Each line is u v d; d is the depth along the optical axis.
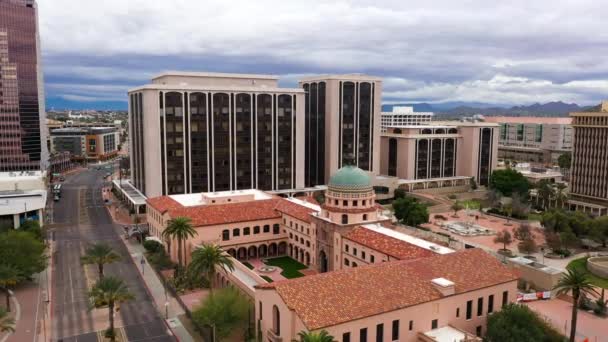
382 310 63.22
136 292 94.81
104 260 93.56
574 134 176.62
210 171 159.88
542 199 179.50
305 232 111.56
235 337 76.12
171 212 112.88
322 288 65.50
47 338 75.25
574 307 68.25
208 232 110.62
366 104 193.75
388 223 104.56
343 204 100.81
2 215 128.75
